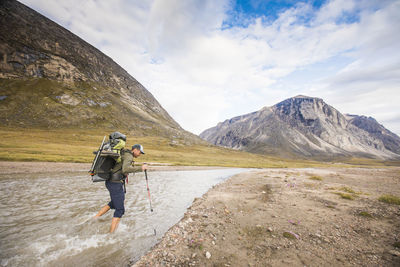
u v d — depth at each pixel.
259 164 91.38
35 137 74.19
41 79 139.25
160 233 5.88
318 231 5.46
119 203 5.64
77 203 8.84
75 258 4.18
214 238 5.26
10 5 165.50
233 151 173.50
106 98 173.38
